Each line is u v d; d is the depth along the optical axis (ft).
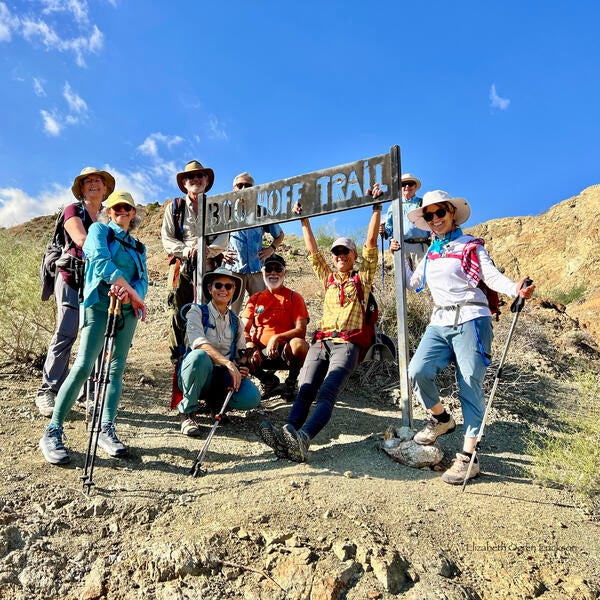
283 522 10.41
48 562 9.46
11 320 18.13
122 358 13.33
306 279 33.40
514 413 17.87
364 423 16.17
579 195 132.46
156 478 12.15
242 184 19.84
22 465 12.03
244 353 15.37
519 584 9.30
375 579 9.19
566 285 112.98
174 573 9.26
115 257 13.00
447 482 12.47
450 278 13.01
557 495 12.17
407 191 21.97
